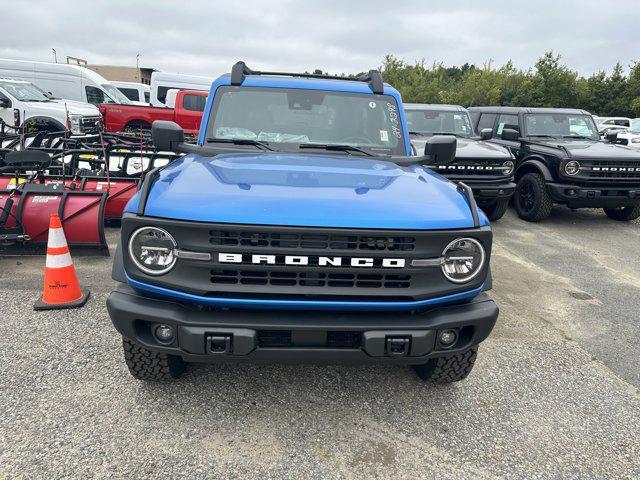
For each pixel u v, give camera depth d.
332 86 3.83
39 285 4.57
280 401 2.97
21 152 4.98
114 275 2.51
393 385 3.20
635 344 4.02
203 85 19.34
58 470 2.32
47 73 17.27
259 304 2.33
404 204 2.46
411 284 2.39
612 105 35.31
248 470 2.41
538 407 3.06
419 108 9.43
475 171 7.51
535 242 7.21
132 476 2.32
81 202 5.16
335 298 2.36
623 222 8.93
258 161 3.07
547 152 8.20
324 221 2.27
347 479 2.39
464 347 2.59
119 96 19.30
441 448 2.64
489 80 32.69
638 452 2.70
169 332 2.39
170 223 2.25
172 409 2.82
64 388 2.96
